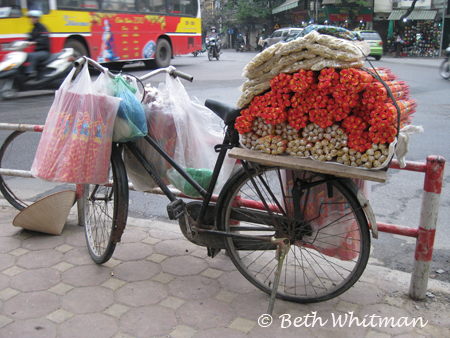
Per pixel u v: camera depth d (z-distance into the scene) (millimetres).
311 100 1899
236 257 2477
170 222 3648
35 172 2486
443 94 9227
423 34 27031
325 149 1970
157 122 2609
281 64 1893
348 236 2328
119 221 2512
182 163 2680
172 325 2176
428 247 2266
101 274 2652
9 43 8727
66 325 2170
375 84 1747
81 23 10914
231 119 2217
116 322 2195
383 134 1809
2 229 3273
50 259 2824
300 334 2113
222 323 2195
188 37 15594
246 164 2271
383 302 2365
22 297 2400
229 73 13375
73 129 2369
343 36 2033
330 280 2600
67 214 3154
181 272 2688
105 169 2445
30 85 8742
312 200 2328
